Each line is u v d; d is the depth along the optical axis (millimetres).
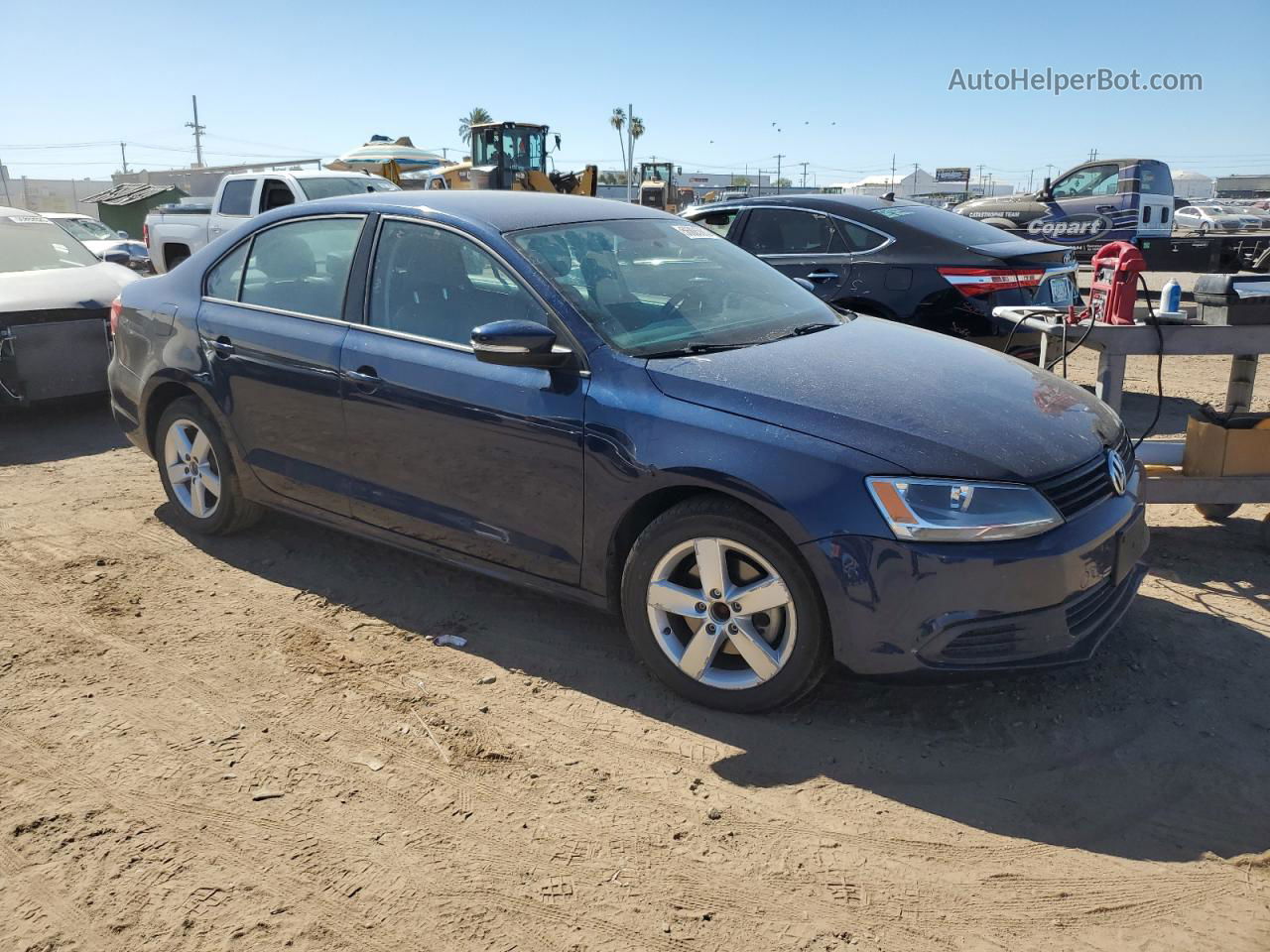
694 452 3053
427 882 2475
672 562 3221
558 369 3359
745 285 4145
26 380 6809
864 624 2877
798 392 3115
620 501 3229
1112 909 2377
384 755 3021
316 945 2268
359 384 3859
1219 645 3691
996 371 3631
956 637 2840
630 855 2576
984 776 2912
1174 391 8617
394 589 4230
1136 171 16328
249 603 4109
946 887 2461
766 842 2629
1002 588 2824
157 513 5230
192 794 2826
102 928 2322
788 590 2982
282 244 4336
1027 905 2395
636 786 2869
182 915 2361
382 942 2277
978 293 6691
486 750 3049
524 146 22500
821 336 3770
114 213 26156
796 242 7605
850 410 3031
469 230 3750
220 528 4711
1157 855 2574
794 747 3057
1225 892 2430
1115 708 3268
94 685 3439
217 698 3354
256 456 4355
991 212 18250
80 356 7039
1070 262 7328
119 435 7051
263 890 2447
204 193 29406
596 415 3264
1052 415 3305
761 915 2363
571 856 2572
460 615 3982
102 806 2775
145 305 4793
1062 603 2914
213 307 4484
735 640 3131
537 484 3438
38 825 2691
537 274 3551
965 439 2961
